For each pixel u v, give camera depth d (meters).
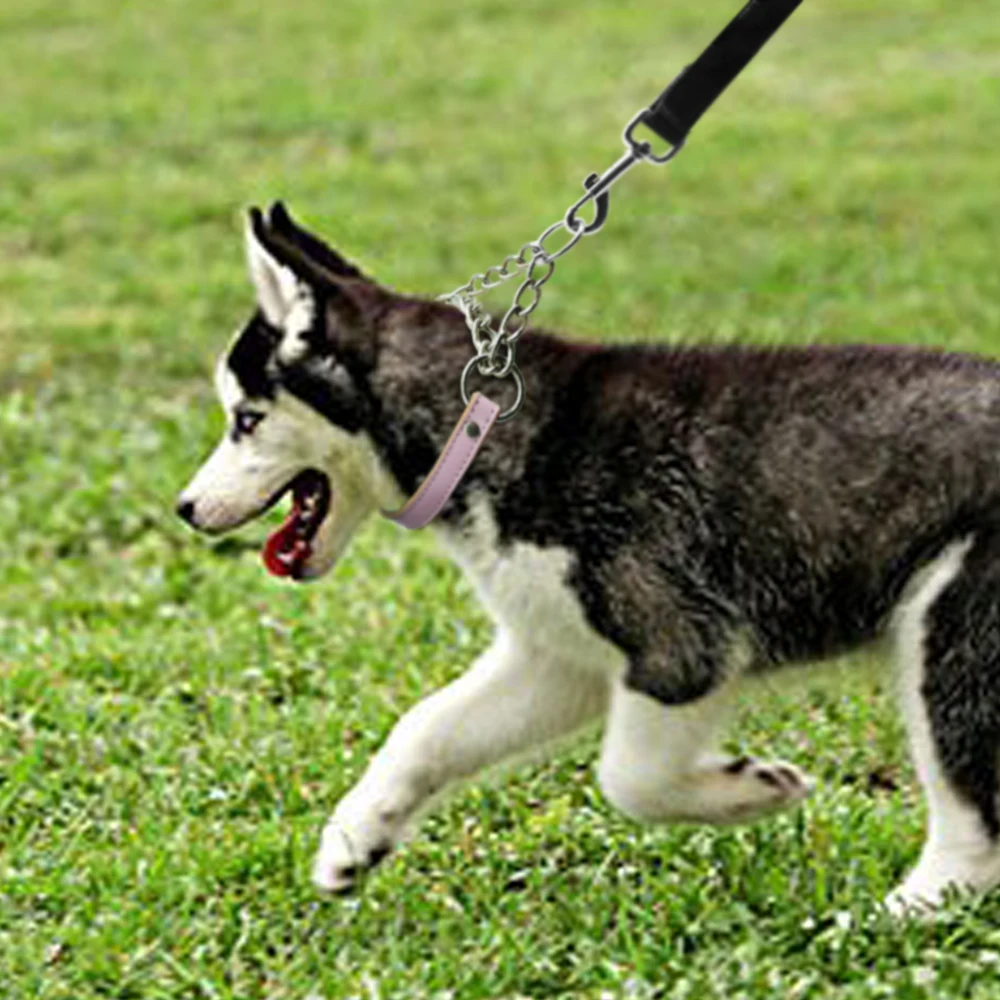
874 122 31.02
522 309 10.90
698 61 9.39
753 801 9.45
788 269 23.61
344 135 31.59
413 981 8.80
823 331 20.59
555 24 39.06
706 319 21.55
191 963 9.25
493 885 9.84
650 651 9.08
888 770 11.27
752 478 8.91
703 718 9.21
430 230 25.92
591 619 9.16
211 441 17.33
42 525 16.36
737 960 8.73
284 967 9.16
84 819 10.79
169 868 10.01
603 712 9.68
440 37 38.34
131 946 9.36
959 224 25.39
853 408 8.85
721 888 9.58
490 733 9.59
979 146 29.25
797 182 27.67
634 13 39.53
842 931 8.88
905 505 8.74
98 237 26.56
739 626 9.09
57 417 19.20
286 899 9.72
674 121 9.44
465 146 30.69
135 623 14.25
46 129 32.31
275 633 13.54
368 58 36.78
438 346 9.28
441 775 9.62
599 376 9.16
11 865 10.24
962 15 38.25
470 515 9.25
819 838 9.95
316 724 11.77
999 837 8.88
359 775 11.06
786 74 34.66
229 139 31.53
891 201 26.67
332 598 14.23
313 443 9.46
